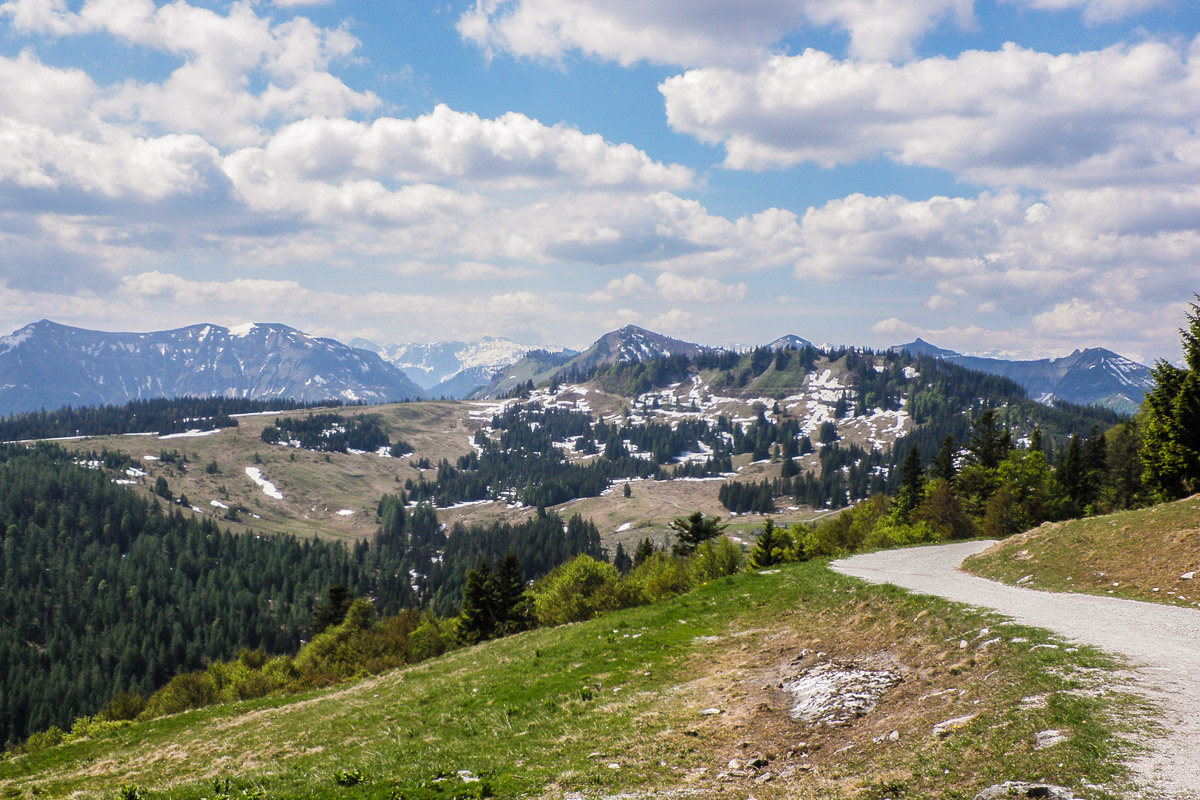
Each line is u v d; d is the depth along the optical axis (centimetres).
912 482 9206
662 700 2194
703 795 1379
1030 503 7962
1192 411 4694
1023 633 1931
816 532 9300
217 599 18762
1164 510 3388
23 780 2781
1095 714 1278
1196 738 1140
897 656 2138
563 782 1548
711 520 9206
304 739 2562
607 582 7381
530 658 3175
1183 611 2330
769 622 3078
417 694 2942
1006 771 1145
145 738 3338
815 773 1397
